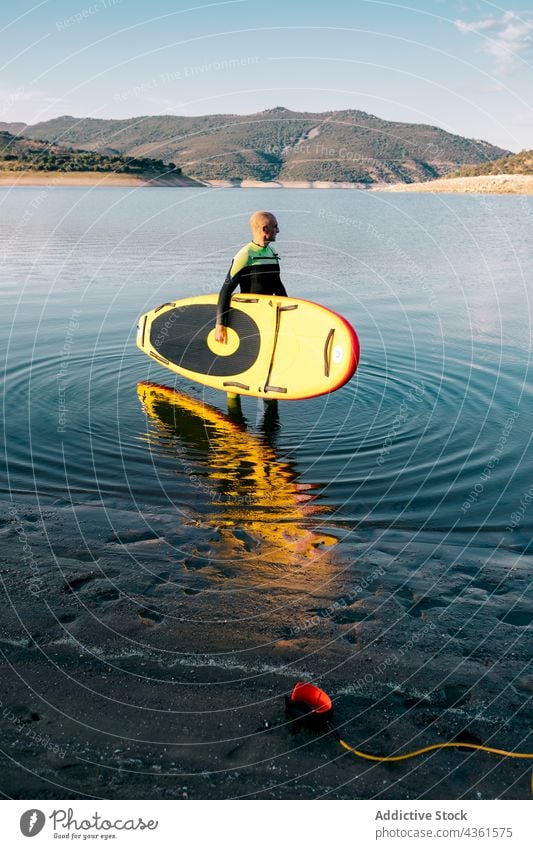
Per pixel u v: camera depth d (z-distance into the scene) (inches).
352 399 243.0
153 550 138.0
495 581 128.6
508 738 87.7
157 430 210.7
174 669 100.2
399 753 84.7
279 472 181.2
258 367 229.9
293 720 89.7
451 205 1632.6
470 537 146.7
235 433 209.8
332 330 211.5
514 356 304.0
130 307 409.7
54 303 420.2
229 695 94.7
